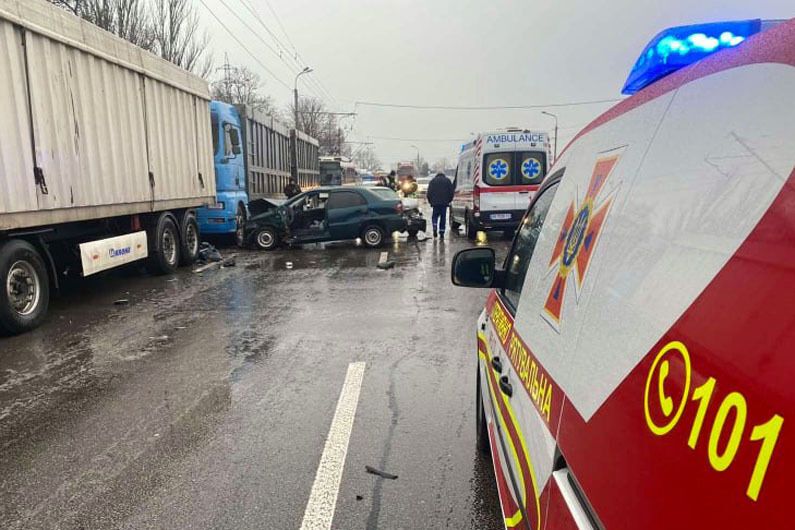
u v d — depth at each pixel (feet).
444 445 11.86
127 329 21.45
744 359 2.77
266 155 56.29
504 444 7.87
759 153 3.14
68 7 56.80
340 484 10.42
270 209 48.01
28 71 20.74
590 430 4.23
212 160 40.16
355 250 45.27
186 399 14.51
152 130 31.01
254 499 9.99
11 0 19.63
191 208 37.88
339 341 19.53
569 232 6.15
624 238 4.42
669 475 3.13
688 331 3.26
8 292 20.15
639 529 3.32
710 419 2.91
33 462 11.41
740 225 3.10
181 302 26.23
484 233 56.65
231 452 11.68
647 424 3.46
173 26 71.26
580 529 4.14
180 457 11.50
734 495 2.63
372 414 13.43
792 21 3.45
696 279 3.34
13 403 14.40
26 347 19.26
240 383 15.60
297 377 16.01
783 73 3.17
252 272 35.01
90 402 14.38
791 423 2.42
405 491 10.18
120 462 11.35
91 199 24.85
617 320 4.16
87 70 24.66
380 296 27.14
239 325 21.90
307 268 36.32
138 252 30.55
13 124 19.99
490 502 9.82
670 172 4.02
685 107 4.15
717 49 4.77
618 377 3.95
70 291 29.12
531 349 6.59
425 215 92.99
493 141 48.01
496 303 10.48
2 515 9.68
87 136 24.61
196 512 9.64
